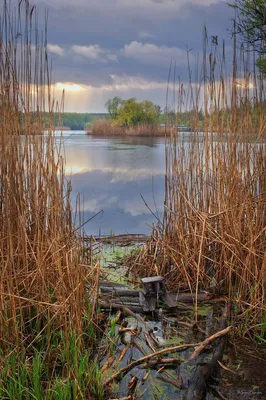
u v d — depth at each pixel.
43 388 2.34
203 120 3.88
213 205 3.84
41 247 2.74
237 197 3.50
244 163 3.49
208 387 2.38
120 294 3.46
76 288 2.62
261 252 3.26
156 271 3.76
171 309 3.34
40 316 2.76
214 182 3.81
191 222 3.89
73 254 2.87
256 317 3.03
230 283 3.26
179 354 2.71
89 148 16.06
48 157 2.96
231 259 3.29
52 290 2.89
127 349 2.73
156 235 4.24
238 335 2.92
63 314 2.66
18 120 2.96
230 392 2.32
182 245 3.82
